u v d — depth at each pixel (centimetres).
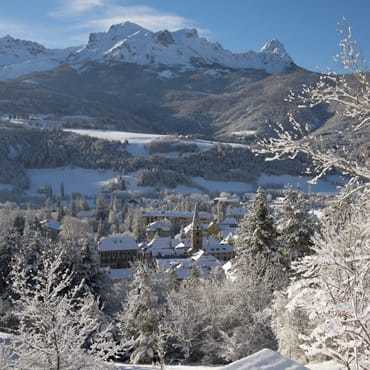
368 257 928
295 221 3481
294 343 2167
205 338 3228
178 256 10056
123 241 9962
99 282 4528
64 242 4803
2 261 4653
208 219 14688
